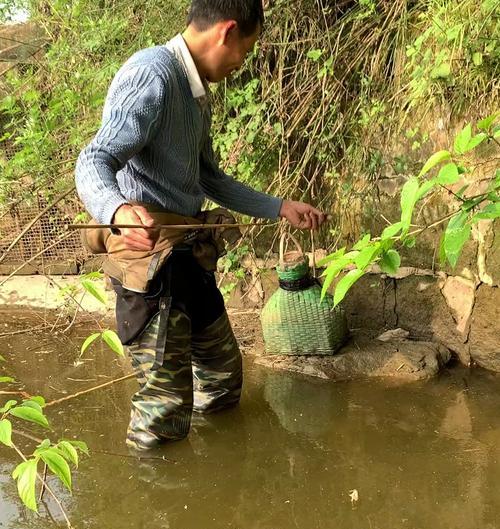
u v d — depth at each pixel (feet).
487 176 8.91
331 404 8.68
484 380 9.09
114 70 10.55
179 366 7.30
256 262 11.32
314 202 10.72
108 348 10.98
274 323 9.85
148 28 10.70
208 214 7.27
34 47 12.31
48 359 10.61
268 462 7.48
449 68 8.66
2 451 7.78
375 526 6.28
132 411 7.65
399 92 9.45
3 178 11.29
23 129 11.86
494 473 6.93
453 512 6.38
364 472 7.16
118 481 7.14
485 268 9.25
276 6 9.93
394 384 9.09
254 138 10.30
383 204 10.02
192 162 6.81
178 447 7.75
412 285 10.07
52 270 13.34
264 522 6.45
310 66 10.17
